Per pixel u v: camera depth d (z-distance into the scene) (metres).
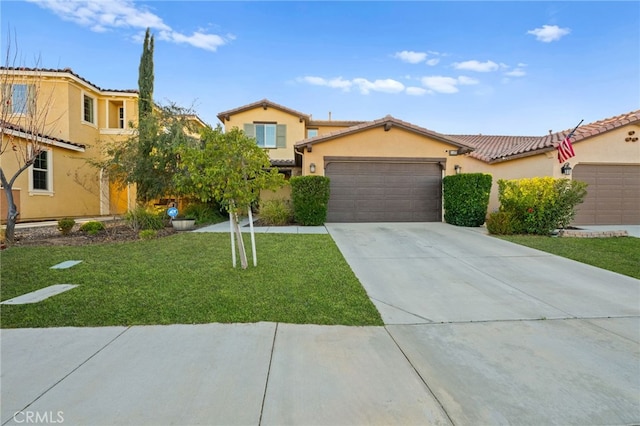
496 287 5.63
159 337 3.64
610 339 3.74
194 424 2.32
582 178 13.16
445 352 3.41
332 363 3.16
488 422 2.38
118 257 7.36
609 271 6.57
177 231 11.59
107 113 18.62
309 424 2.34
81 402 2.54
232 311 4.38
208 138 6.08
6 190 9.05
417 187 14.20
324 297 4.98
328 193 13.08
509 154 14.41
